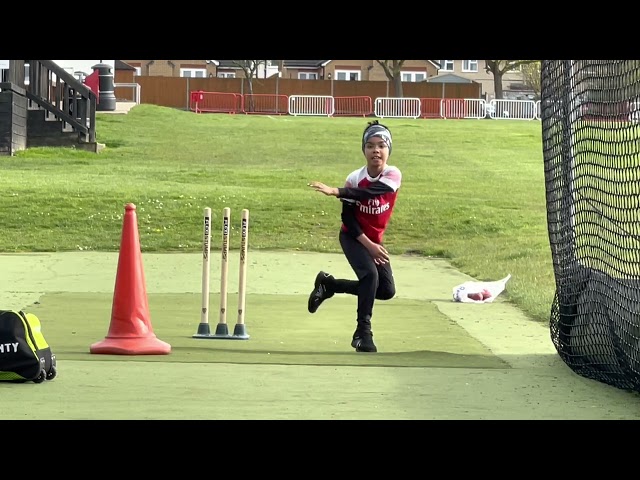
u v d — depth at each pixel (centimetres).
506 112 11912
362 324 1941
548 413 1445
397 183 1936
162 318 2308
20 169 5588
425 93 14688
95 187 4666
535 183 5728
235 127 8506
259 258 3459
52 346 1920
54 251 3562
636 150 1733
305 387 1591
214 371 1711
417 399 1520
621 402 1533
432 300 2666
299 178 5600
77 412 1396
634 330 1556
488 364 1825
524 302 2562
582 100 1895
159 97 13675
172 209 4212
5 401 1461
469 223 4138
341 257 3531
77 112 6681
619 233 1808
